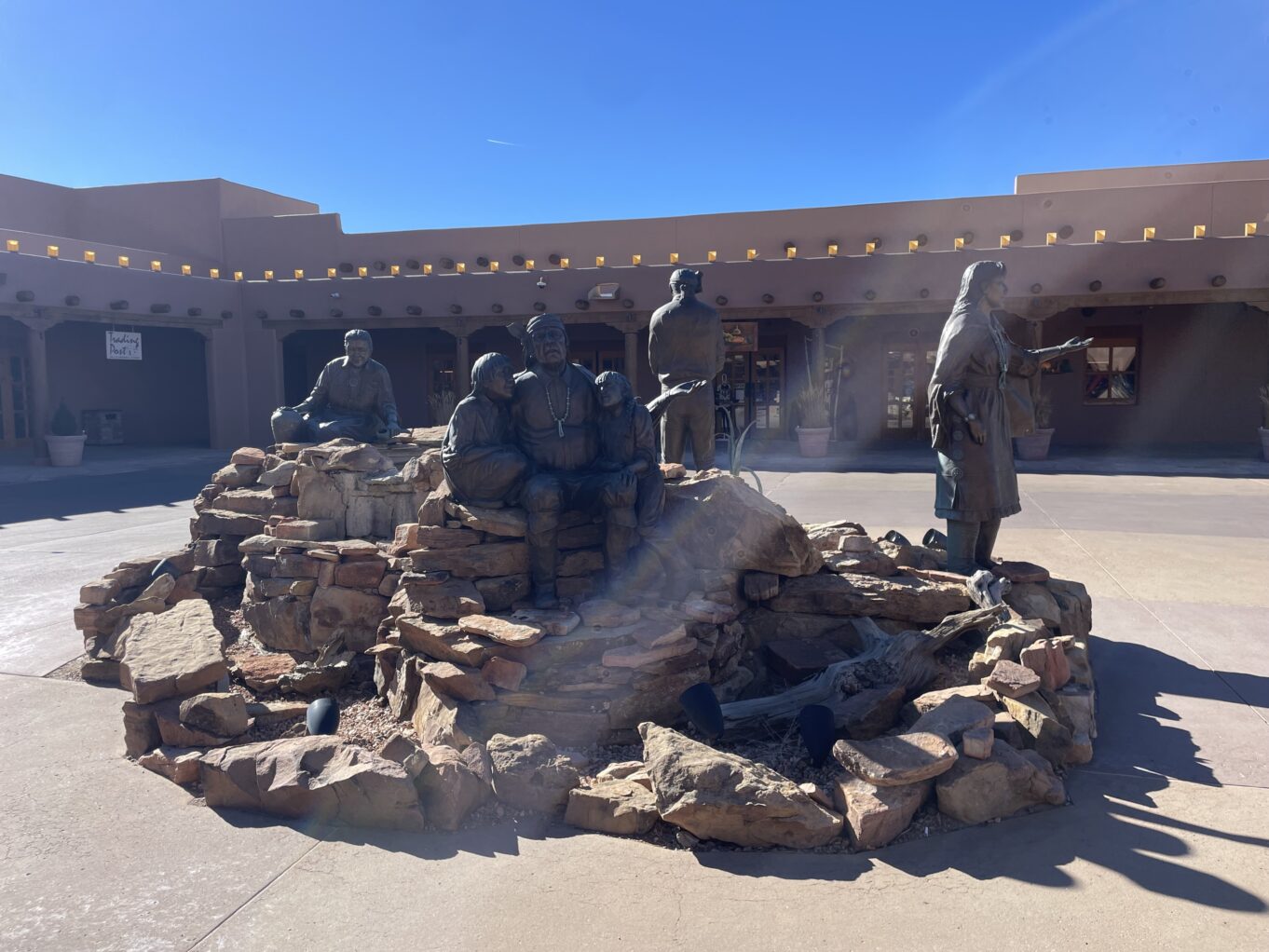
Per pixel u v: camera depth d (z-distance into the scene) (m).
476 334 27.22
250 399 25.83
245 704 5.02
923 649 5.02
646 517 5.45
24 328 26.95
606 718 4.64
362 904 3.25
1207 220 22.31
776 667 5.46
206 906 3.24
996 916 3.11
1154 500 13.65
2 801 4.16
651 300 22.80
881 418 24.89
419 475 6.69
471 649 4.65
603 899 3.25
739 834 3.64
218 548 7.36
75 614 6.27
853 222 24.59
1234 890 3.26
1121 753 4.57
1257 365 22.31
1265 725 4.91
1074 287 20.05
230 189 28.97
